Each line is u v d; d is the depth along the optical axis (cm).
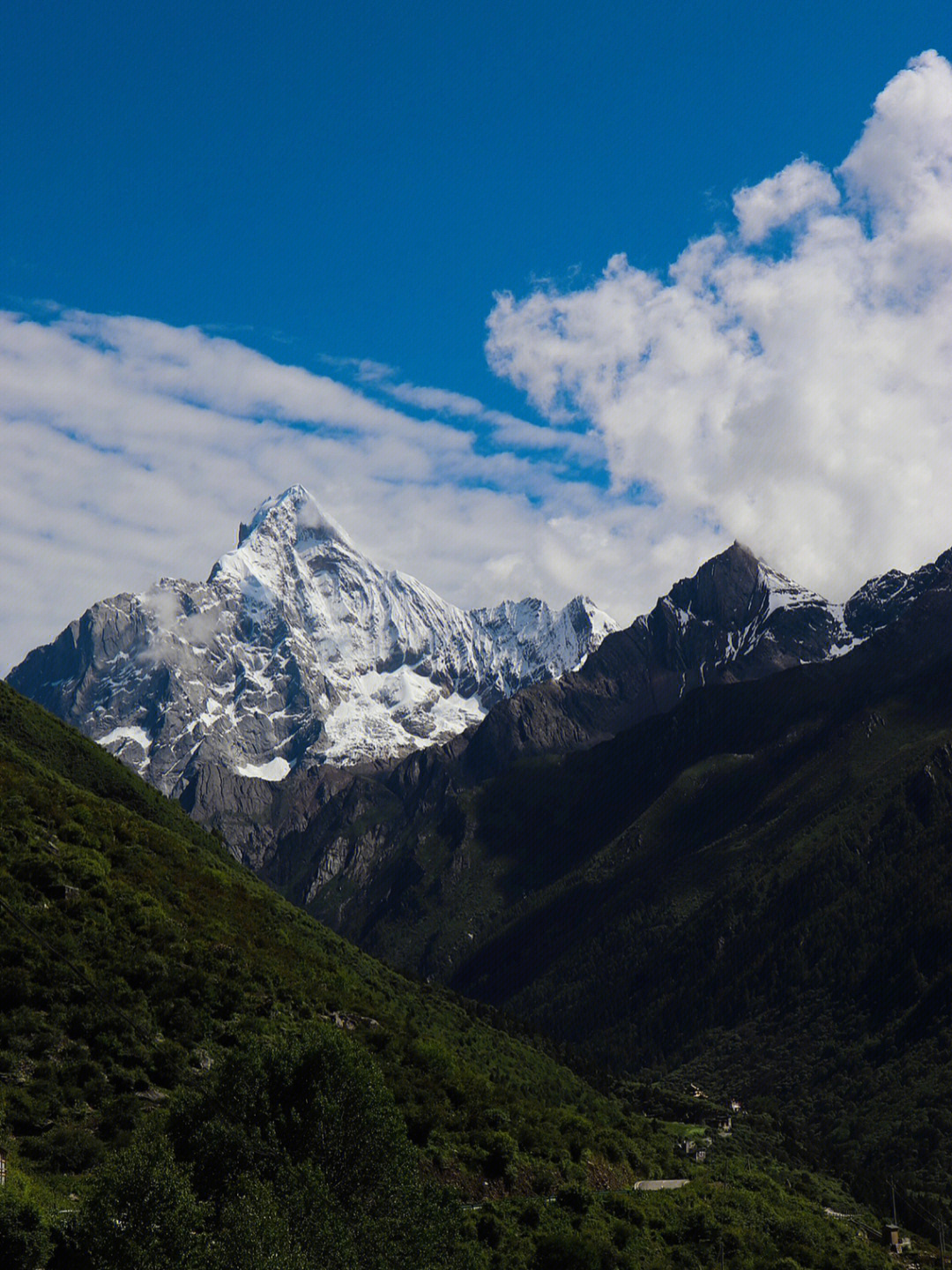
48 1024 9006
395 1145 7206
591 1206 10519
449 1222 7056
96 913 10894
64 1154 7569
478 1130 10700
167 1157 6228
